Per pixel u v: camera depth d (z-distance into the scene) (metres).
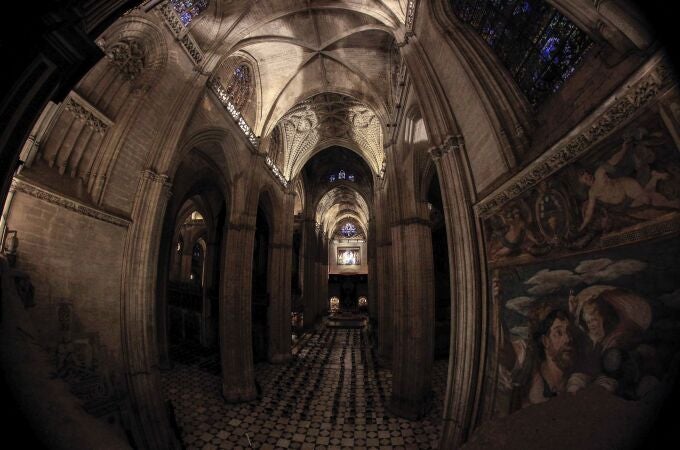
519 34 5.44
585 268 3.24
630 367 2.57
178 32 8.82
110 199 7.35
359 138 20.50
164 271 14.45
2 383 2.92
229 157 12.90
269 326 17.05
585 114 3.28
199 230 28.25
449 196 6.57
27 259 5.47
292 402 11.16
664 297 2.37
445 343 16.75
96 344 6.63
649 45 2.51
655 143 2.51
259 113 14.76
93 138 7.16
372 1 10.07
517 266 4.59
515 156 4.86
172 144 8.83
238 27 10.62
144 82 8.19
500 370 4.88
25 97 2.67
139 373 7.31
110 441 3.32
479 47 6.37
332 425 9.41
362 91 15.12
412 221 11.91
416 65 8.38
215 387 12.33
